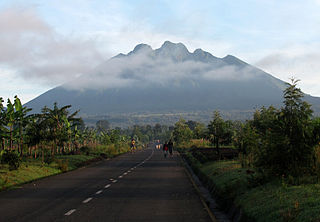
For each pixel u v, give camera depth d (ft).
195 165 93.76
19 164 75.31
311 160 40.73
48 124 102.58
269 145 42.50
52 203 40.96
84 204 40.19
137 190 52.70
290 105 44.62
